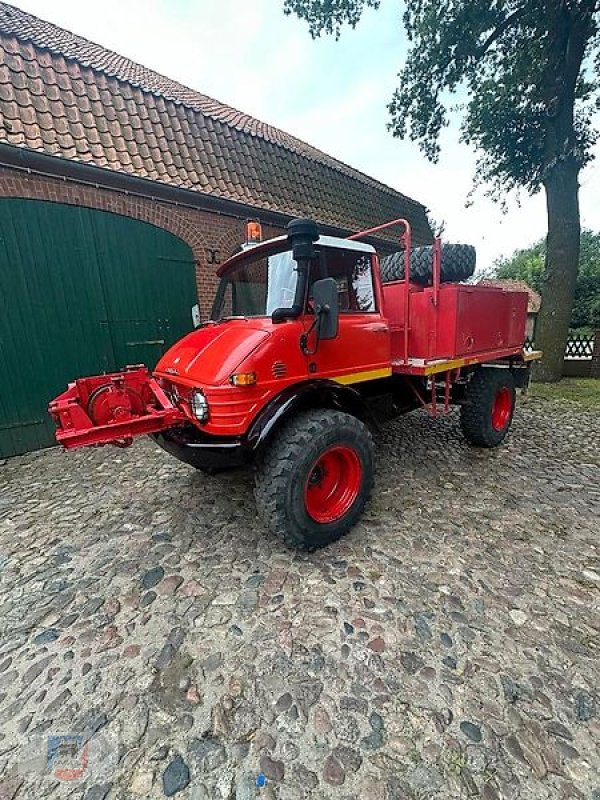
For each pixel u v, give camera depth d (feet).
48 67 16.65
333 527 8.61
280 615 6.84
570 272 28.37
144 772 4.53
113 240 17.49
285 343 7.87
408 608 6.93
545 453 14.25
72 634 6.59
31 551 9.02
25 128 14.90
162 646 6.28
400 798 4.20
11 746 4.86
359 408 9.68
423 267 12.03
